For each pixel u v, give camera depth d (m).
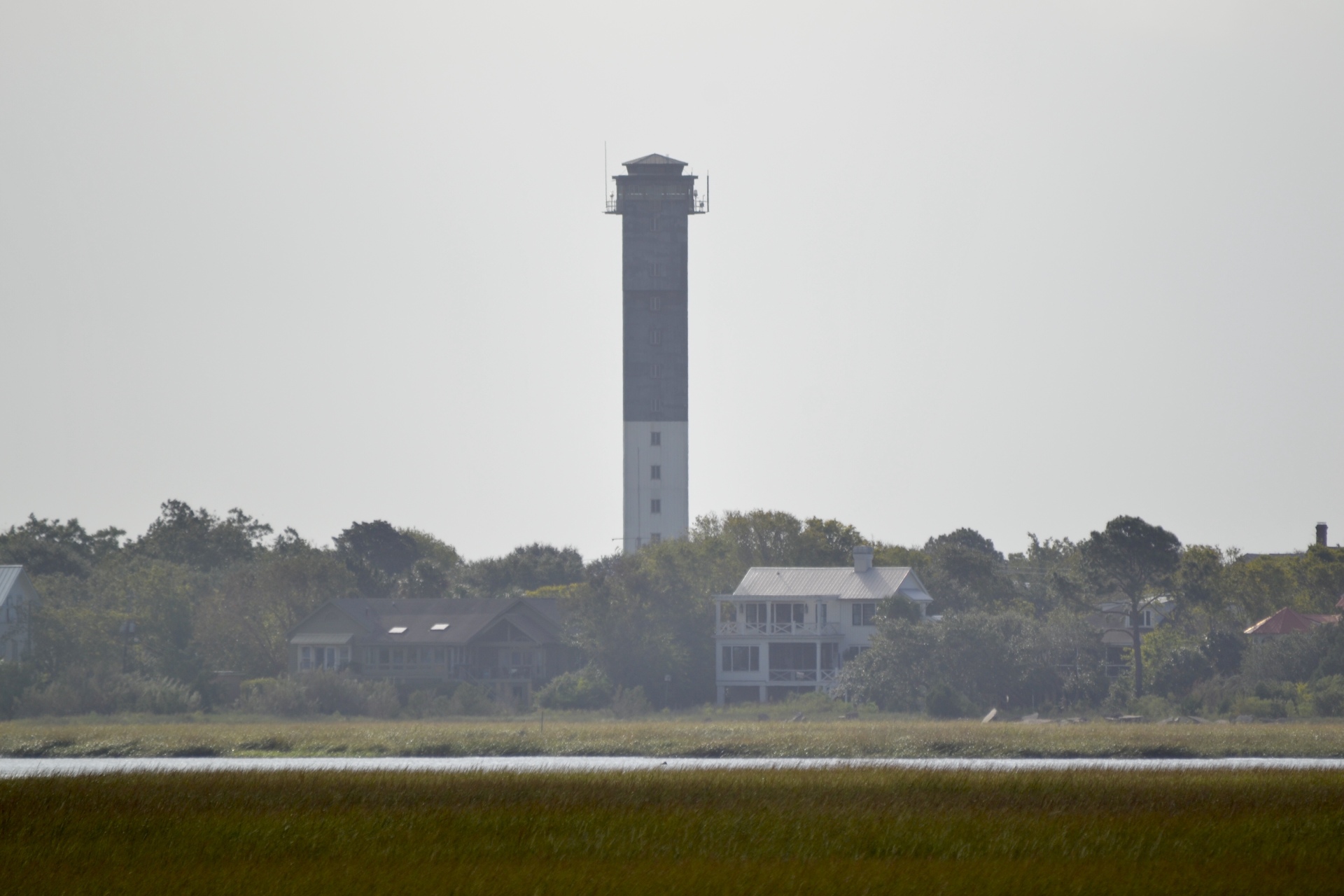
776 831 146.88
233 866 129.75
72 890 120.38
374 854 135.25
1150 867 129.00
